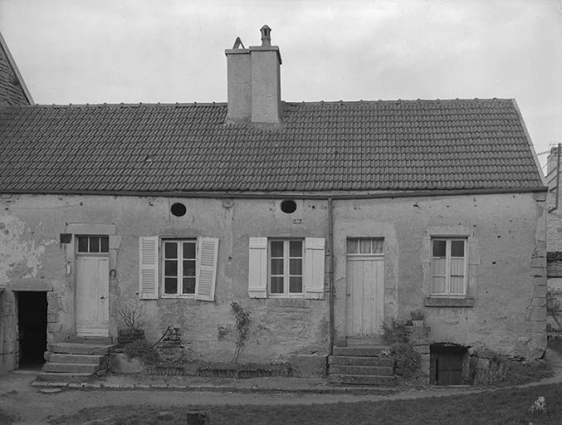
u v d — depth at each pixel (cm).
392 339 1488
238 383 1420
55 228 1566
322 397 1332
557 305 2192
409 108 1772
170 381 1441
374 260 1538
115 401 1309
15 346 1579
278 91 1753
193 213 1544
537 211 1481
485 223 1491
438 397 1251
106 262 1578
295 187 1516
